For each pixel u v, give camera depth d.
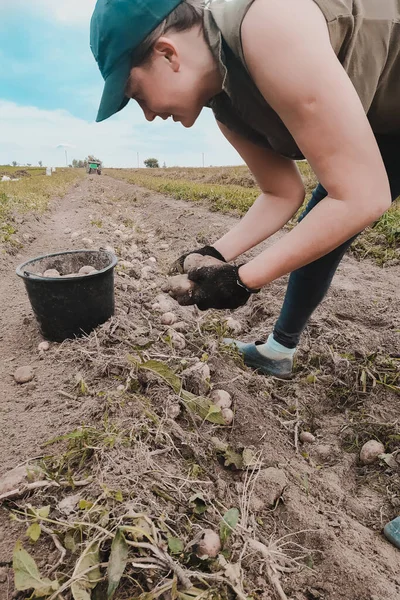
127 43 1.12
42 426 1.71
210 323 2.73
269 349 2.18
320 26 1.02
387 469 1.67
